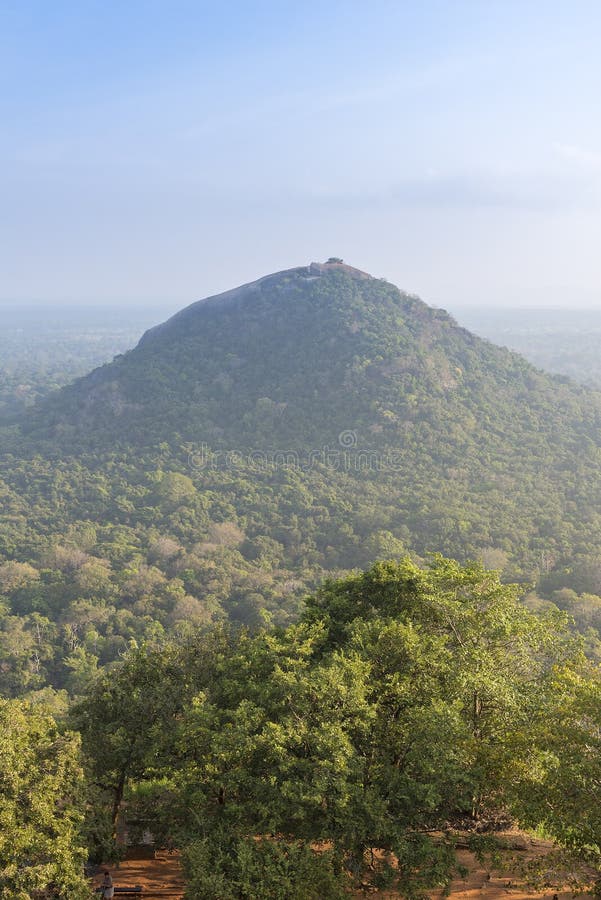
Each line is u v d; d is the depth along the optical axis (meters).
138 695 20.16
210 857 14.95
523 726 16.56
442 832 17.34
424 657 18.25
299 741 15.56
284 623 61.31
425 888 14.90
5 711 16.92
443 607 20.41
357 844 15.52
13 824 14.37
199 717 16.88
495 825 18.72
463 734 16.06
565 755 14.69
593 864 15.02
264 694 17.31
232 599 71.81
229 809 15.56
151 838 20.00
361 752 16.72
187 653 22.77
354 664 17.48
